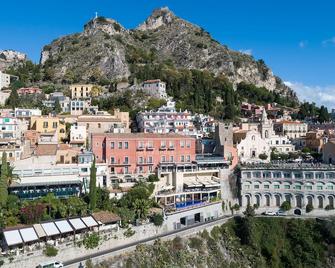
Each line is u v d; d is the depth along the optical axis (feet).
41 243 283.79
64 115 646.33
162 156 454.40
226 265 383.04
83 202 349.00
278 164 509.35
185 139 469.16
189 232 382.83
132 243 338.13
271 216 442.09
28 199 349.20
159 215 368.48
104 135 431.84
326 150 547.90
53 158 392.47
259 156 562.66
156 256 336.08
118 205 371.56
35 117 535.19
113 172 428.97
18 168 370.32
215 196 463.01
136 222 354.13
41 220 313.94
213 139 552.41
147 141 446.60
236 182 478.18
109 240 322.14
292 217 438.40
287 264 404.98
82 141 496.23
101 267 294.66
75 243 296.92
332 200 446.19
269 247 410.72
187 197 440.86
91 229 320.09
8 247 272.31
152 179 431.43
